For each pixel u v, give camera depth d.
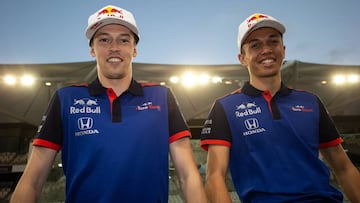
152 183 1.37
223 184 1.55
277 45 1.81
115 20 1.54
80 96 1.51
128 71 1.59
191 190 1.38
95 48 1.58
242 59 1.97
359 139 3.57
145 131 1.42
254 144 1.63
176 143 1.51
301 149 1.60
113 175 1.33
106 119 1.43
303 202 1.45
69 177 1.40
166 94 1.60
